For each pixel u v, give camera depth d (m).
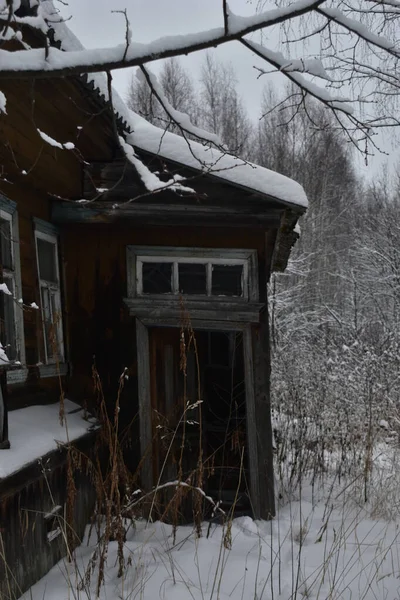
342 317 16.53
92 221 5.95
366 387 8.91
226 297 6.01
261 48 3.16
